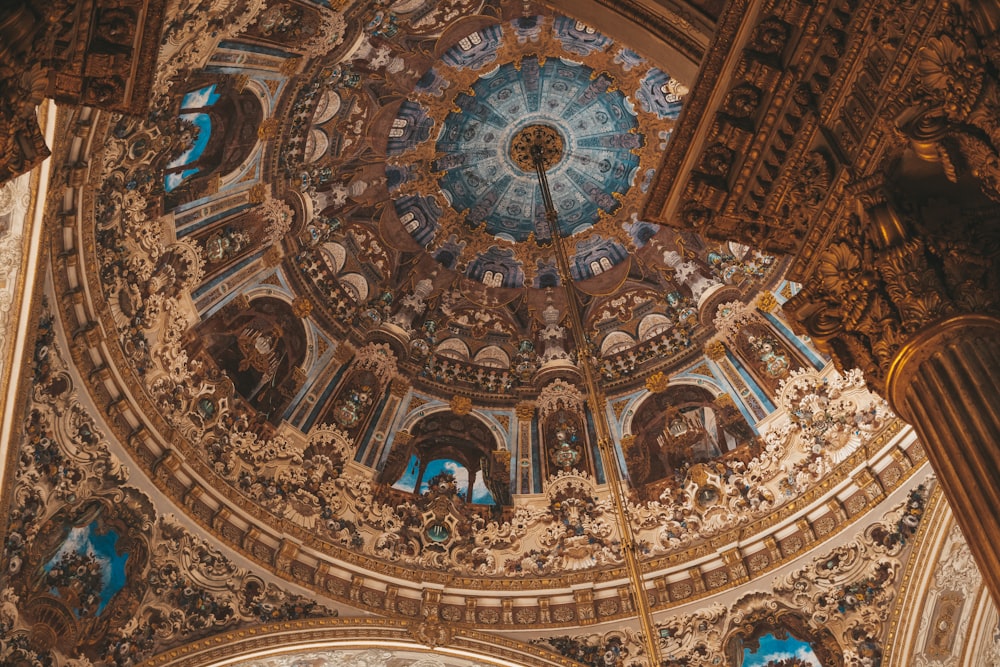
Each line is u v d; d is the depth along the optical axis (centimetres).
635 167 1852
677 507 1628
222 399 1528
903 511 1446
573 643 1524
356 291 1788
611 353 1845
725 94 814
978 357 650
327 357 1712
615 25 922
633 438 1742
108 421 1320
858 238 744
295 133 1591
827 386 1581
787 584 1499
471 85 1748
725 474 1622
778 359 1667
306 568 1498
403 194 1838
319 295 1733
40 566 1248
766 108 802
